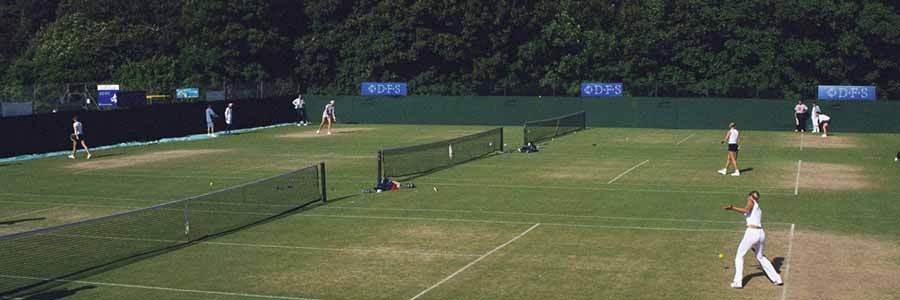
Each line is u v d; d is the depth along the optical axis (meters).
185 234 25.98
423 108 75.50
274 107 74.56
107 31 93.19
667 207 30.30
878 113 63.47
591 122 70.88
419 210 30.16
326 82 90.69
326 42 89.00
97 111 56.09
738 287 19.47
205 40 89.38
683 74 83.31
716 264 21.81
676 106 68.50
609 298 18.89
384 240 25.27
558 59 87.50
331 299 19.17
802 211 29.17
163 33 97.81
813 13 77.94
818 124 63.69
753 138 58.78
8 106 50.50
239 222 28.02
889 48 77.50
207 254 23.67
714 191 33.88
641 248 23.80
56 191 36.09
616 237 25.31
